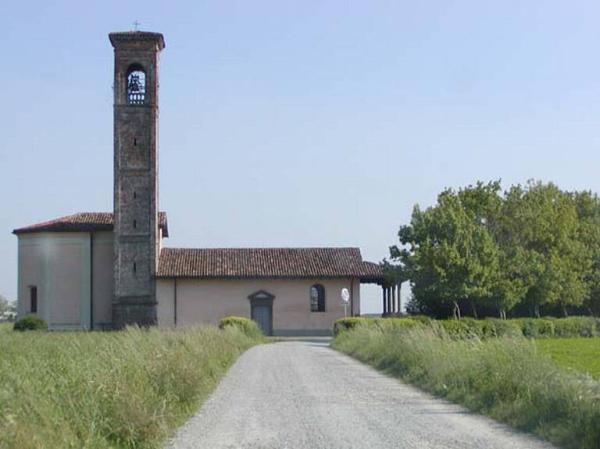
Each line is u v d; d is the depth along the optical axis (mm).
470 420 19156
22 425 12180
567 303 84312
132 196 84375
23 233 86688
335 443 16203
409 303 83562
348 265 88250
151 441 15703
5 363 19641
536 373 20516
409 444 15914
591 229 89500
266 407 22094
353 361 41125
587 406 16656
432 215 79562
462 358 25922
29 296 86625
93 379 16719
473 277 77250
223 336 48188
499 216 84438
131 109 84562
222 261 87750
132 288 83875
